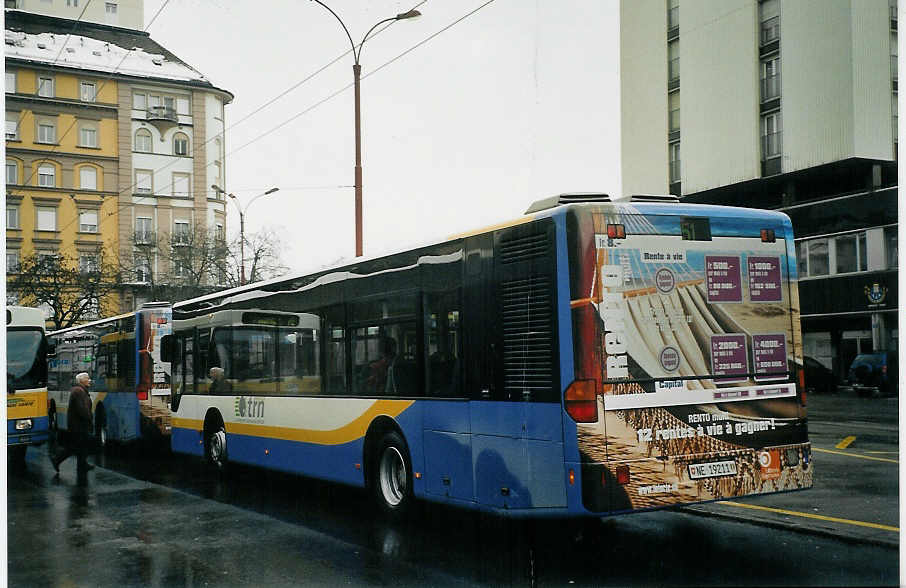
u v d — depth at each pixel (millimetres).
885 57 34000
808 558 7250
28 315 16797
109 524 10016
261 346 12875
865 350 35250
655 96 41719
